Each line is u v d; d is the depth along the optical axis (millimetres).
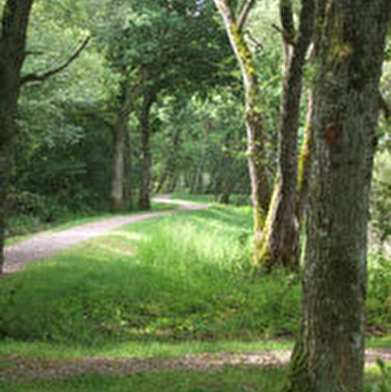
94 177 45750
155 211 45719
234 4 28734
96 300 12148
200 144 68750
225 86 38656
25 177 35531
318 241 5102
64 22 26484
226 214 43562
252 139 17328
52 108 28156
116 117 43219
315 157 5105
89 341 9711
